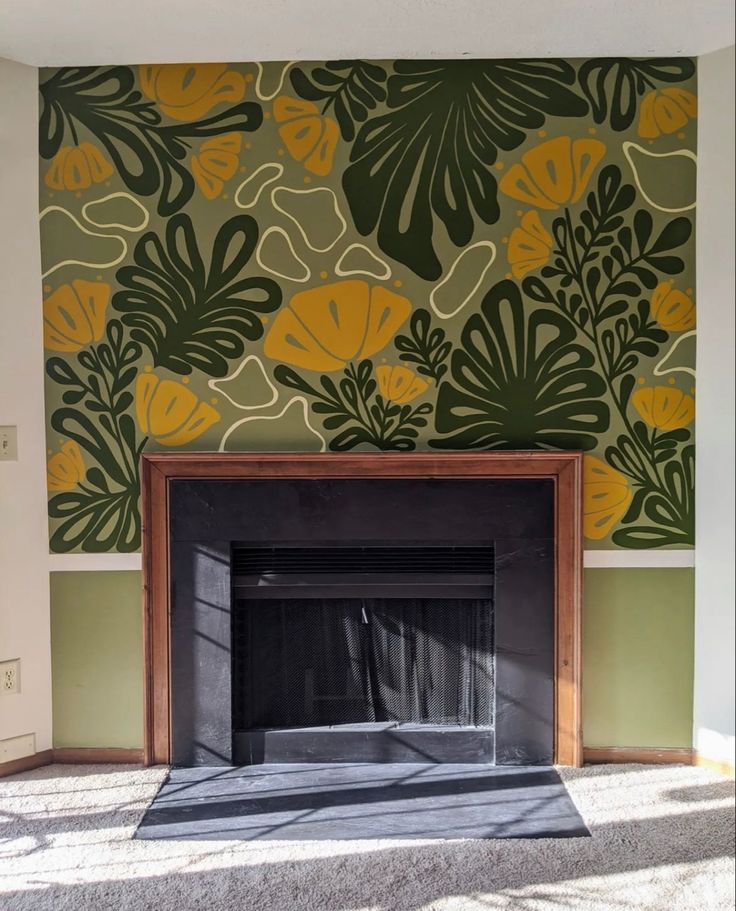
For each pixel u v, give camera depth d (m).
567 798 2.43
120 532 2.66
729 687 2.60
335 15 2.29
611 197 2.57
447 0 2.22
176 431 2.64
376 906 1.93
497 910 1.91
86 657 2.69
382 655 2.70
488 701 2.70
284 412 2.63
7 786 2.51
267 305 2.61
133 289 2.61
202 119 2.59
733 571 2.57
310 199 2.59
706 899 1.95
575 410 2.62
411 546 2.65
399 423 2.62
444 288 2.60
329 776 2.59
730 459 2.56
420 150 2.58
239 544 2.66
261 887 2.01
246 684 2.70
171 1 2.21
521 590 2.62
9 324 2.57
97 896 1.97
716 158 2.53
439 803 2.41
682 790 2.48
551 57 2.56
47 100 2.58
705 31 2.40
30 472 2.62
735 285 2.53
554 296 2.60
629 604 2.65
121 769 2.64
